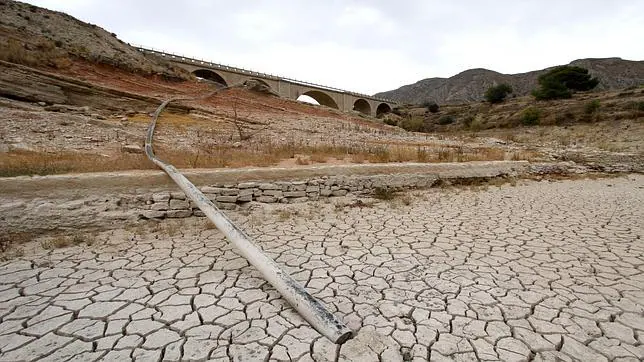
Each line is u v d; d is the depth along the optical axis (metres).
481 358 2.21
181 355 2.21
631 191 9.12
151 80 18.88
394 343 2.31
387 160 9.41
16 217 4.23
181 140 10.80
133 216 4.94
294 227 5.15
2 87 10.82
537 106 40.72
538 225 5.41
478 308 2.81
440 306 2.84
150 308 2.77
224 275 3.40
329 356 2.17
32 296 2.95
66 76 13.28
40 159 6.11
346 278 3.38
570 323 2.61
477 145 17.62
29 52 13.55
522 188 9.28
